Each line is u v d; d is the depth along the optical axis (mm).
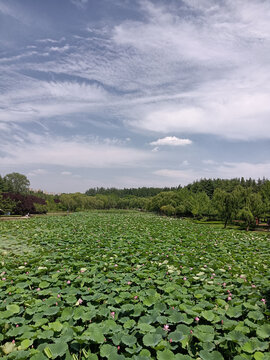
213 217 42531
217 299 4918
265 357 3180
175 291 5305
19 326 4098
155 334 3691
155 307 4582
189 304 4695
